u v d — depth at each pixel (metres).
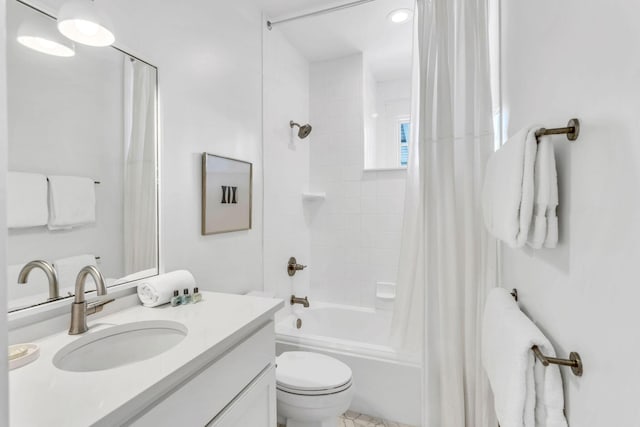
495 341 0.87
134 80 1.24
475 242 1.49
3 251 0.31
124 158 1.20
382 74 2.99
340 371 1.49
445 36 1.54
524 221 0.70
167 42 1.38
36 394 0.62
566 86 0.64
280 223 2.37
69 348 0.87
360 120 2.66
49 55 0.97
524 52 1.01
